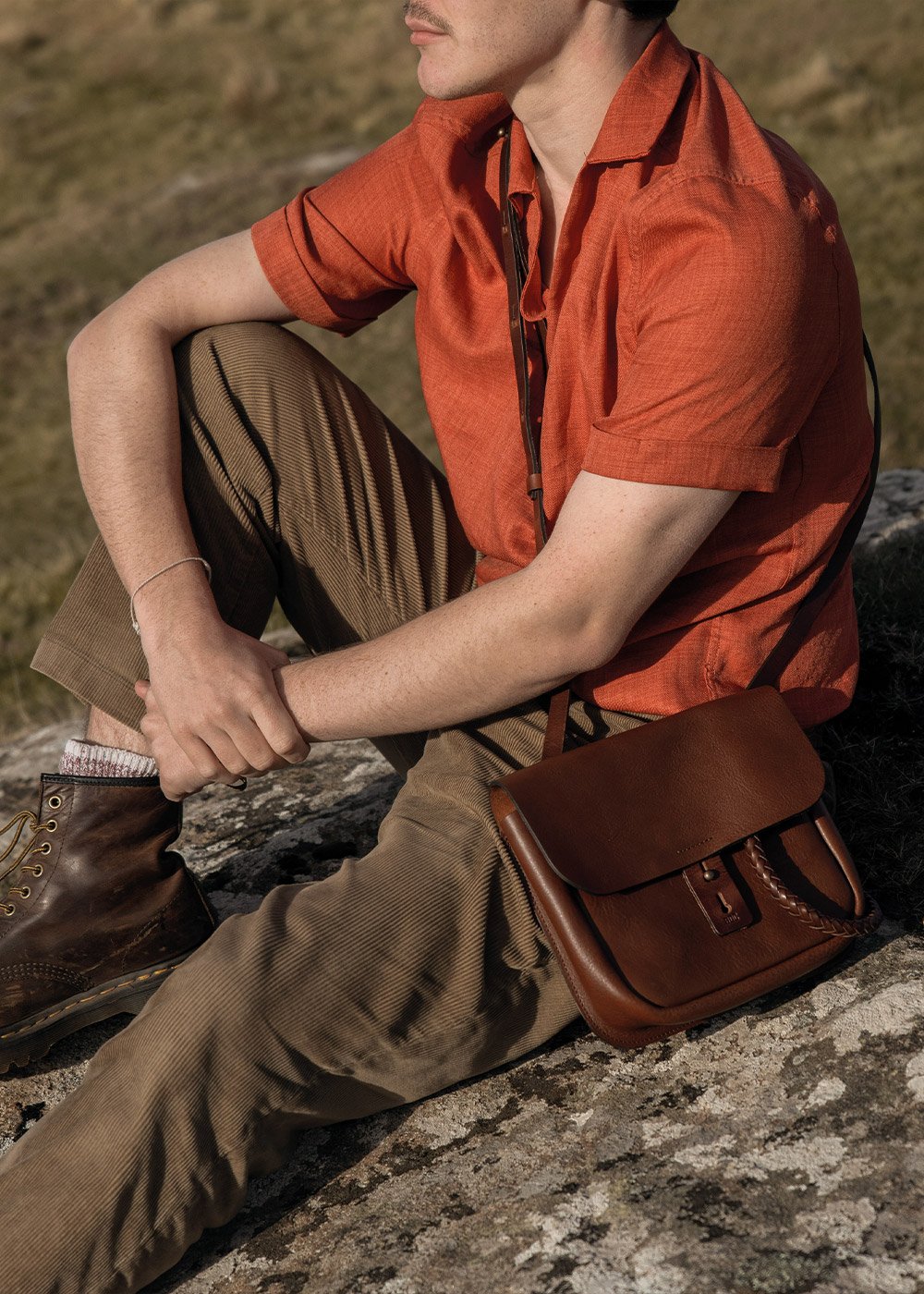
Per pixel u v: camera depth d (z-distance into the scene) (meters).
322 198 2.00
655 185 1.58
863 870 1.90
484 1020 1.65
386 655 1.70
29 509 9.53
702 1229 1.40
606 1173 1.51
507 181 1.81
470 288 1.87
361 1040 1.58
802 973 1.56
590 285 1.66
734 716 1.63
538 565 1.62
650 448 1.54
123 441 1.89
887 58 13.56
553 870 1.52
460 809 1.70
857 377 1.71
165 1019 1.51
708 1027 1.70
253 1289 1.49
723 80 1.69
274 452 1.91
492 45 1.64
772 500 1.67
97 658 1.84
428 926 1.60
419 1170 1.59
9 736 3.78
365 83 16.84
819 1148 1.47
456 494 1.93
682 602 1.71
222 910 2.16
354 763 2.62
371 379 10.14
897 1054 1.57
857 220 10.64
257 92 16.69
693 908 1.54
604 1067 1.68
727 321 1.51
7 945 1.79
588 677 1.76
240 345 1.94
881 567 2.73
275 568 1.98
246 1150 1.52
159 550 1.83
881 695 2.26
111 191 15.18
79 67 19.06
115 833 1.81
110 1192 1.46
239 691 1.73
